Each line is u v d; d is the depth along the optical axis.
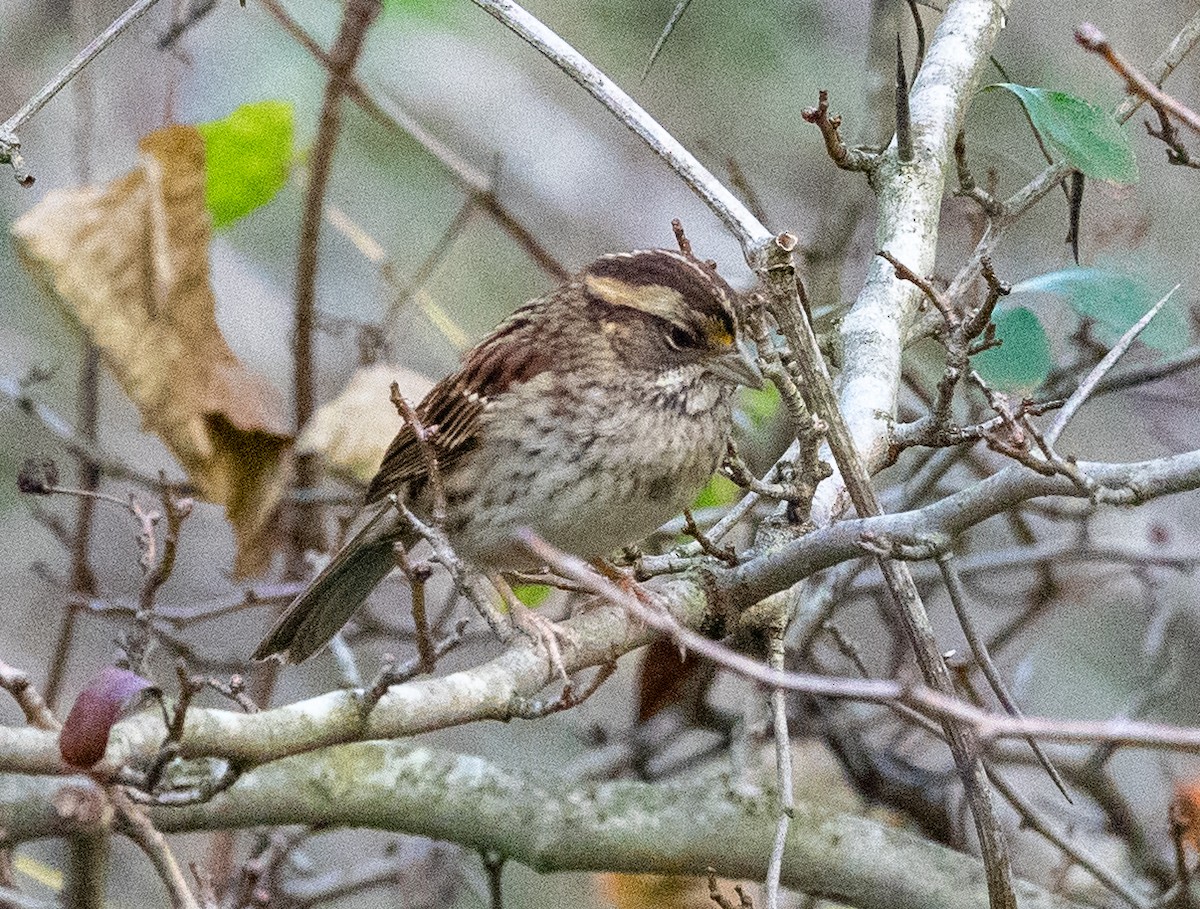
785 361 7.73
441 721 7.32
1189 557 11.99
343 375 14.73
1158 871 11.29
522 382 9.31
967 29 9.88
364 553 9.82
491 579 9.70
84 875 7.30
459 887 13.00
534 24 8.01
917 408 11.71
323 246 15.64
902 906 9.24
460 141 16.44
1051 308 12.09
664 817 9.27
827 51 16.22
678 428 9.29
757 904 10.86
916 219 9.13
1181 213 13.69
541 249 12.18
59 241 9.92
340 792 8.95
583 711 13.88
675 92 16.09
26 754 6.61
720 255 16.25
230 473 10.34
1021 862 11.77
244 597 11.19
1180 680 13.56
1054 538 14.52
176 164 10.09
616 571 9.63
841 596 10.78
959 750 7.22
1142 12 14.34
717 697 13.21
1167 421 13.64
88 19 11.86
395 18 13.85
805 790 11.05
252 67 14.98
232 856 11.25
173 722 6.55
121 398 15.05
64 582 13.27
